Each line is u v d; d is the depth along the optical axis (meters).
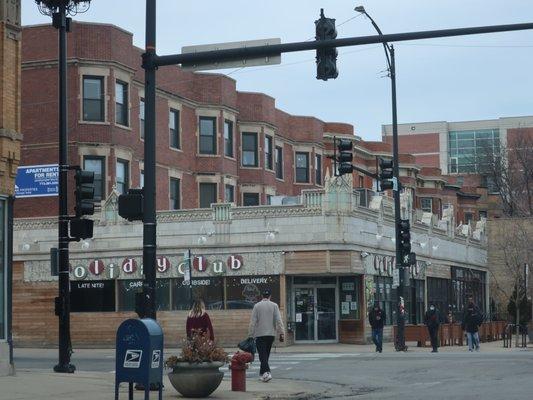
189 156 49.97
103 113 43.72
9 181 21.92
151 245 19.17
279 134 57.09
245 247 40.69
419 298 50.91
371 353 34.53
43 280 43.03
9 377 20.86
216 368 18.23
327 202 39.81
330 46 18.50
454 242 58.41
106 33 43.94
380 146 69.00
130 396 15.87
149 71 19.50
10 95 22.12
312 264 39.69
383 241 44.59
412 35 18.30
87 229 22.84
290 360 30.53
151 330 15.74
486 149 97.12
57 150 43.62
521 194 88.56
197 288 41.28
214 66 19.41
